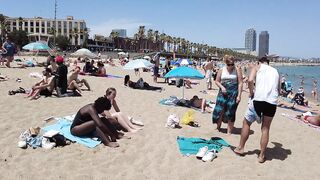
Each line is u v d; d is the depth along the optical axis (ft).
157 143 25.54
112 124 27.17
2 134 25.16
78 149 23.17
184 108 39.55
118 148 23.91
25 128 26.94
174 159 22.59
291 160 23.88
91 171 20.10
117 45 549.95
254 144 26.81
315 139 30.32
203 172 20.74
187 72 39.78
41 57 160.86
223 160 22.72
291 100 61.16
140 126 30.14
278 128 33.63
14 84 48.39
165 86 66.49
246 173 20.77
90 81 61.31
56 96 41.09
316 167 22.82
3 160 20.77
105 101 26.14
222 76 28.91
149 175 20.06
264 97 21.93
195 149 24.30
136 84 56.75
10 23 511.40
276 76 22.11
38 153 22.18
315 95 95.04
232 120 28.96
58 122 28.58
